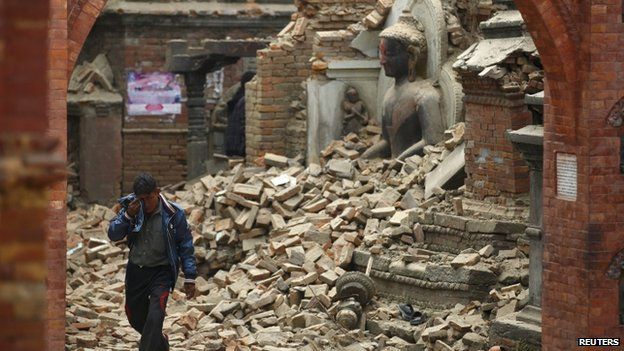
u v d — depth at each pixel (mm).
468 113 21172
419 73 25219
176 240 16391
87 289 21734
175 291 21750
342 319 19297
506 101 20219
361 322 19516
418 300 19953
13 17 7105
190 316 19703
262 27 40219
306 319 19359
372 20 26922
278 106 28875
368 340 19000
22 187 7039
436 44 24797
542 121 17906
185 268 16391
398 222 21438
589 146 15844
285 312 20000
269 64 28797
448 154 22812
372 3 28859
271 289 20828
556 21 15742
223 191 25172
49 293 14531
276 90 28859
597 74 15820
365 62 27125
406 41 24922
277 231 23031
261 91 28781
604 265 15969
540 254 17656
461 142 22656
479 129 20922
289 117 28922
